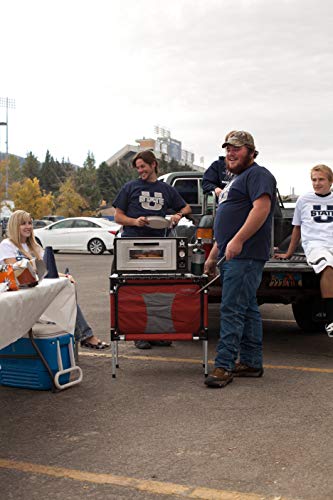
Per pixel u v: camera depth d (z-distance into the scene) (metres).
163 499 2.85
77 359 5.19
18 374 4.68
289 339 6.54
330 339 6.54
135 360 5.55
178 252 4.87
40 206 68.38
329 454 3.34
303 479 3.04
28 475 3.12
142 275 4.87
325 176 5.87
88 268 15.52
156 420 3.93
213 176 6.22
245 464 3.22
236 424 3.84
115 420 3.94
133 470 3.16
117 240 4.89
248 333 4.94
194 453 3.38
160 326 4.89
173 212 6.49
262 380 4.87
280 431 3.71
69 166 92.88
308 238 5.90
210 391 4.57
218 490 2.93
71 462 3.27
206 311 4.89
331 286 5.56
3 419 3.98
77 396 4.47
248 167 4.83
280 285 5.88
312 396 4.43
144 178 5.79
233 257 4.64
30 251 5.28
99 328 7.11
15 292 3.83
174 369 5.23
